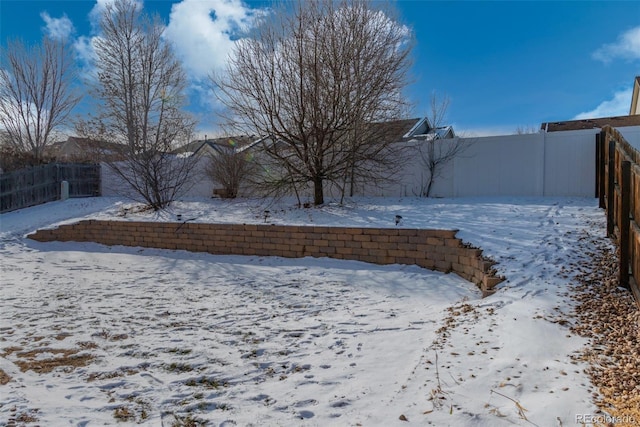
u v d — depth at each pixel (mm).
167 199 13141
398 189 11844
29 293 6484
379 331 4488
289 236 8820
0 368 3660
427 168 11500
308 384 3299
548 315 4234
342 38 10531
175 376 3521
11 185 14477
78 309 5594
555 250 6203
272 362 3777
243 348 4133
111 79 16594
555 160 10109
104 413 2908
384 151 11445
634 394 2713
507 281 5410
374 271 7445
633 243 4559
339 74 10383
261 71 10680
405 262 7695
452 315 4816
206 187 14367
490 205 9305
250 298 6141
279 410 2916
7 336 4504
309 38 10391
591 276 5227
